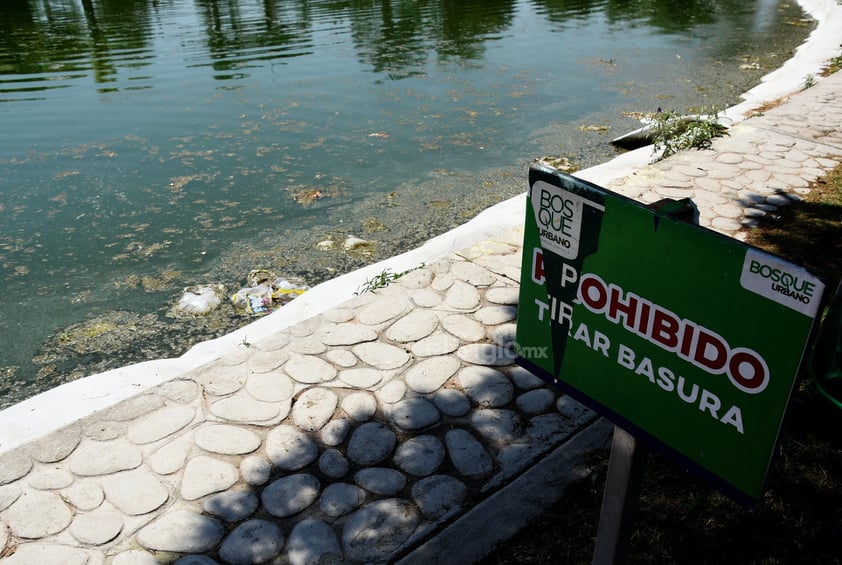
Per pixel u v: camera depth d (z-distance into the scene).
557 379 1.72
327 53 12.16
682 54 11.71
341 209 6.34
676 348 1.39
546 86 9.95
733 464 1.36
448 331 3.94
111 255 5.66
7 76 11.27
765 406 1.27
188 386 3.50
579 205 1.48
